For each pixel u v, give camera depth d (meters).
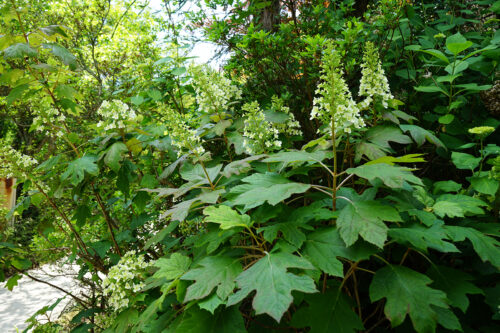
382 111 2.01
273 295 1.17
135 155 3.00
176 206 1.78
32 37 2.74
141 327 1.74
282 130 2.55
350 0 3.26
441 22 3.63
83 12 6.96
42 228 3.17
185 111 3.82
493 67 2.70
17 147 10.81
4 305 6.61
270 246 1.91
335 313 1.42
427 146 2.69
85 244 3.17
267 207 1.73
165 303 2.13
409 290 1.34
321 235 1.53
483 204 1.74
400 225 1.68
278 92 3.26
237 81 3.56
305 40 2.70
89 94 5.63
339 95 1.59
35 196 2.91
